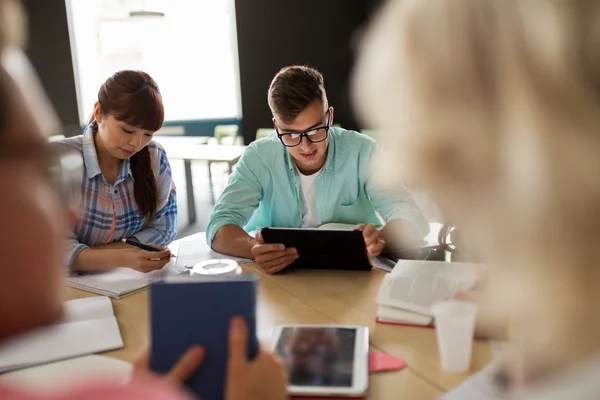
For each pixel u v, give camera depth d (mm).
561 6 338
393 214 1692
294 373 862
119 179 1748
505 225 360
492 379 691
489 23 353
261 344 659
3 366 908
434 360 924
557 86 331
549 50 336
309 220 1957
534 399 382
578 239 335
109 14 6996
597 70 331
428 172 386
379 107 406
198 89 7645
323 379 844
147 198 1808
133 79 1601
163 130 7309
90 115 1798
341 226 1731
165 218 1915
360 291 1273
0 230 324
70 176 375
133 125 1604
